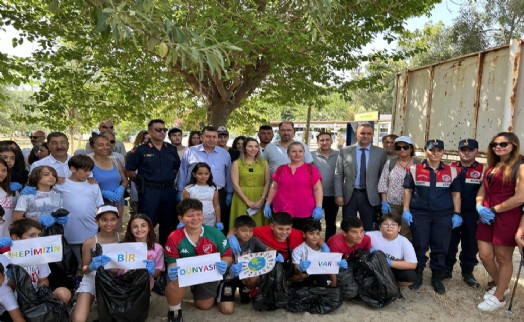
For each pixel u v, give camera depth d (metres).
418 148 6.79
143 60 8.74
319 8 3.64
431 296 4.48
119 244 3.41
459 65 5.69
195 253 3.80
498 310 4.15
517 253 6.15
